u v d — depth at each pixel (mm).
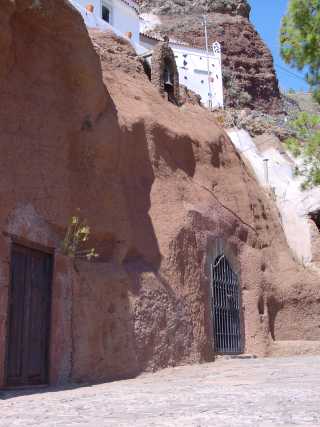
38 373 9414
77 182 11359
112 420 4770
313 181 14672
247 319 17031
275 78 63188
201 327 14281
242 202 18734
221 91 47188
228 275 16625
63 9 10789
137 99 16016
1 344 8367
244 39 63375
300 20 13398
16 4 9828
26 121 10023
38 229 9773
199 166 17469
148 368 11641
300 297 19109
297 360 14680
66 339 10000
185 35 62156
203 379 9711
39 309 9688
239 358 15602
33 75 10461
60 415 5332
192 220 15234
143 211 13781
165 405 5781
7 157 9367
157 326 12352
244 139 27375
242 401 5820
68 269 10414
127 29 30453
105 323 10930
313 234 23156
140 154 14531
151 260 13242
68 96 11438
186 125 17781
